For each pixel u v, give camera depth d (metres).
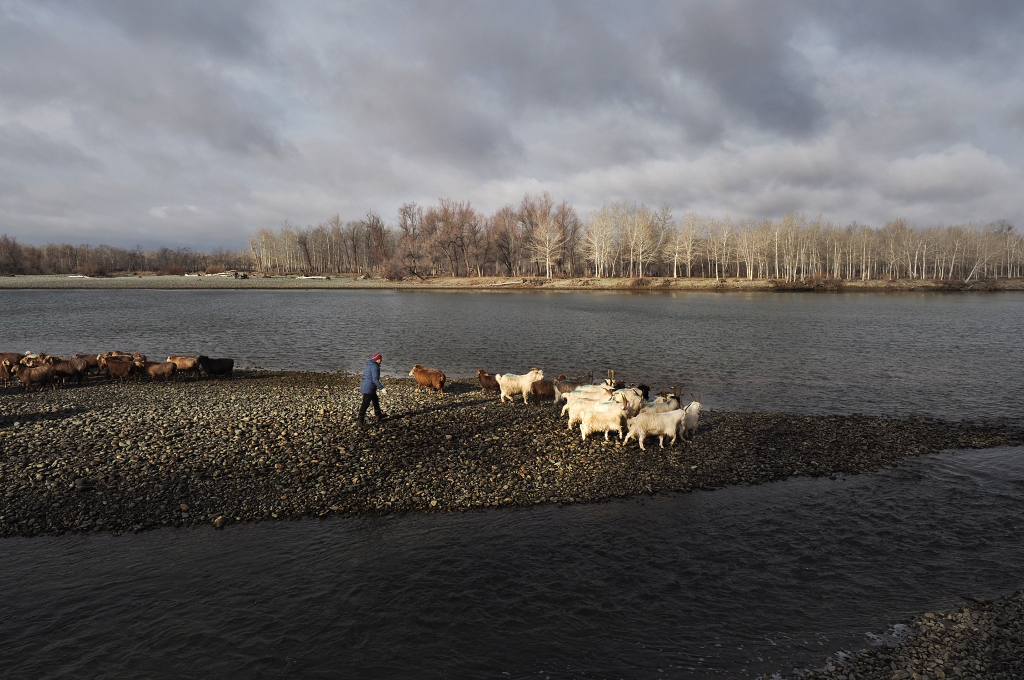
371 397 16.64
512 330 43.16
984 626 7.54
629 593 8.35
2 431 15.38
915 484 12.73
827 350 33.28
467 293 97.19
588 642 7.26
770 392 22.83
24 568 8.91
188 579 8.65
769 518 10.94
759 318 52.69
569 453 14.29
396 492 11.80
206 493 11.57
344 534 10.14
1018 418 18.84
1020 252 134.50
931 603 8.16
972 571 9.02
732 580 8.72
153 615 7.75
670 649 7.14
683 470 13.33
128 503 11.09
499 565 9.12
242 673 6.65
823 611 7.95
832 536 10.21
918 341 37.16
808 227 125.50
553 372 26.83
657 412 14.98
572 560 9.30
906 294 95.69
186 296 84.25
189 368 24.44
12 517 10.49
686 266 132.50
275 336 39.66
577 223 127.62
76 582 8.53
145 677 6.56
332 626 7.54
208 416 17.27
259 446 14.29
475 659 6.93
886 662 6.90
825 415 19.12
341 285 112.00
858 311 61.06
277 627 7.51
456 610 7.91
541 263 123.75
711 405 20.77
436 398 20.31
